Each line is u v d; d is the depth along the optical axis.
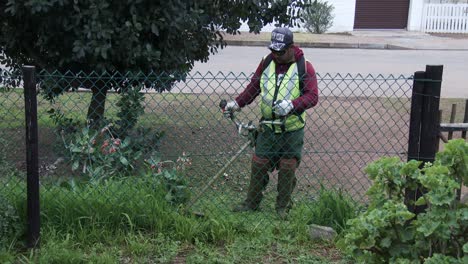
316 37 20.55
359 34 22.42
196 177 5.73
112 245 3.98
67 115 6.35
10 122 6.66
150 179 4.51
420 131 4.10
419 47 19.12
